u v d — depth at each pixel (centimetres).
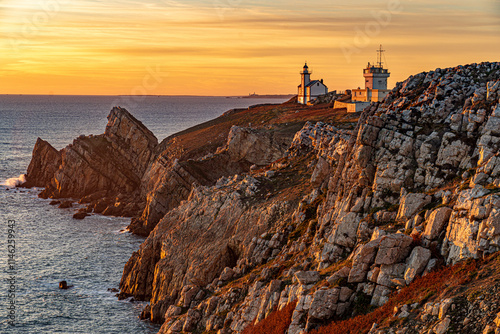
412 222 5003
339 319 4691
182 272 8562
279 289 5816
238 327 5931
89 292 9450
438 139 5659
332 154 8181
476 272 4159
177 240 9056
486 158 5128
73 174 17225
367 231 5416
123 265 10788
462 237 4400
